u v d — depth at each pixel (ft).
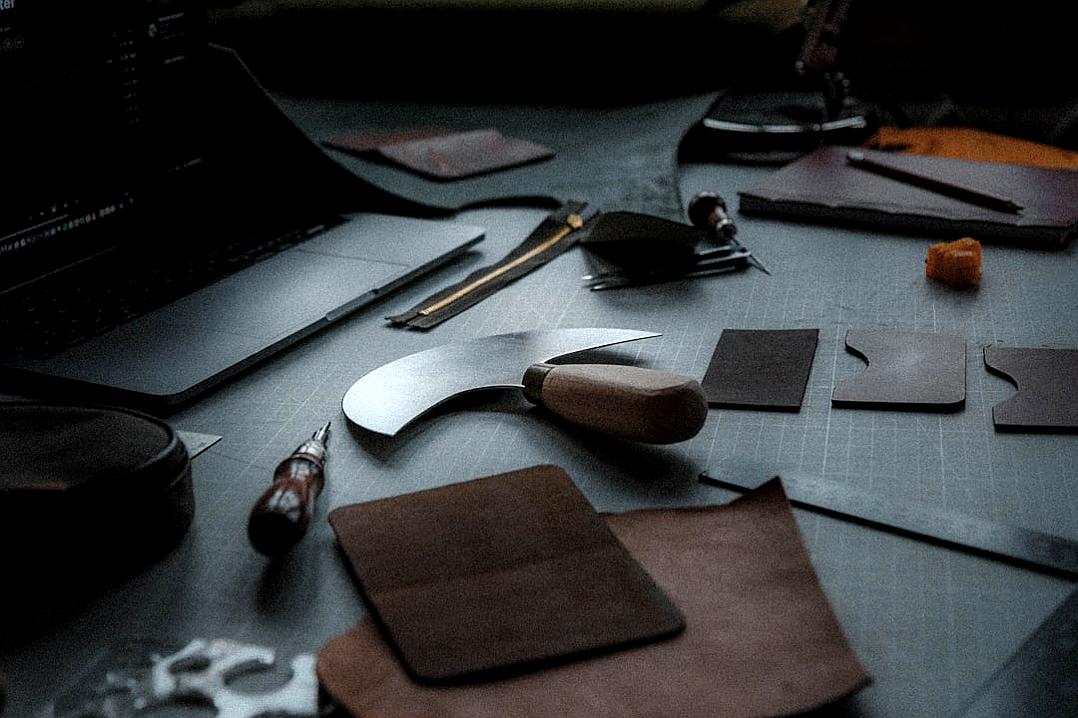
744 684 1.59
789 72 5.66
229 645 1.75
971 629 1.81
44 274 3.22
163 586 1.95
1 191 3.03
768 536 1.95
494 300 3.30
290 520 1.96
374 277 3.30
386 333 3.07
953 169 4.20
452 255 3.57
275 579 1.96
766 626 1.72
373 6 5.78
